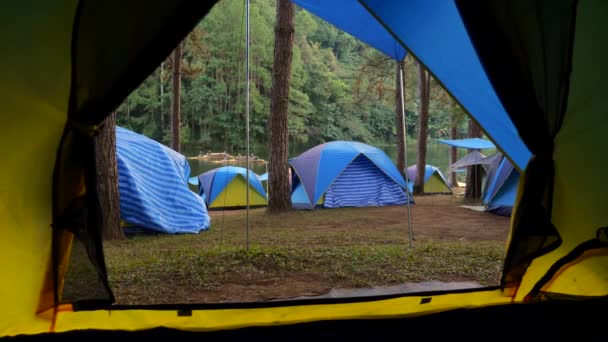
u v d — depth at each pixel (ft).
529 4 8.82
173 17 8.00
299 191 35.86
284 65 32.14
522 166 11.89
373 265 14.24
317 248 17.17
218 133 115.44
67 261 8.60
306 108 119.75
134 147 23.75
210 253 15.90
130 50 8.16
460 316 9.36
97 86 8.31
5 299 8.35
